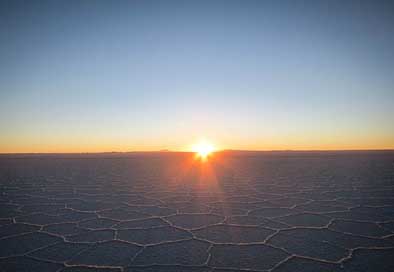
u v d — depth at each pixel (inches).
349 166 581.0
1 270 96.5
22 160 991.0
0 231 142.3
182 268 97.2
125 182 341.1
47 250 115.0
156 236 132.6
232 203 208.2
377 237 128.6
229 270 95.4
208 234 135.0
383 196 232.8
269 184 312.2
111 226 150.1
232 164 705.0
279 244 120.2
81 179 378.3
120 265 100.0
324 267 97.1
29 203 214.2
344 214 172.2
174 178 383.2
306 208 189.6
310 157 1053.2
